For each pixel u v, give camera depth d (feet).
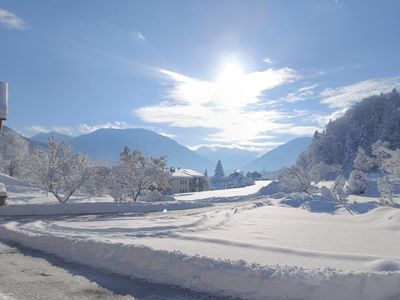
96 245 35.55
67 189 107.14
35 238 43.19
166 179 132.67
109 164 131.54
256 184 410.31
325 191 115.24
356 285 21.88
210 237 40.32
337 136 357.00
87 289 25.64
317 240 39.78
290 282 23.00
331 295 21.90
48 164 105.09
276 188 178.81
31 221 69.21
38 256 36.99
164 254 29.45
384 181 98.58
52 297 23.73
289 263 27.53
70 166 106.11
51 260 35.04
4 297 23.39
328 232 46.65
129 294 24.58
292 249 32.24
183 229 52.60
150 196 135.74
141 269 29.53
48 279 28.12
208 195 206.80
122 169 128.16
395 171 108.06
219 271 25.68
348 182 149.59
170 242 38.06
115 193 117.29
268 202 114.73
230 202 138.51
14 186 159.12
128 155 129.70
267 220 63.93
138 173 127.75
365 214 66.54
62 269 31.37
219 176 551.59
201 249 33.30
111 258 32.53
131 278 28.43
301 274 23.29
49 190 105.09
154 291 25.17
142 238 43.16
